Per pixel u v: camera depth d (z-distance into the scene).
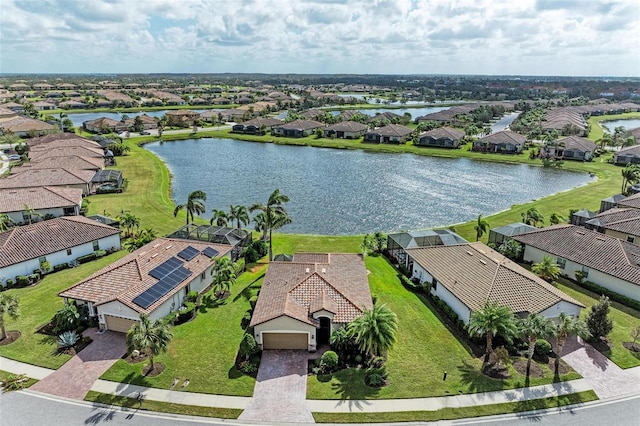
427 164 126.06
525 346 38.72
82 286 42.31
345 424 30.03
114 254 59.50
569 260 52.38
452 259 49.97
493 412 31.16
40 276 52.09
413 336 40.69
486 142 142.38
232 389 33.41
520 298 40.97
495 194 95.06
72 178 87.19
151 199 85.81
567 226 57.31
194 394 32.84
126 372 35.16
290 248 63.34
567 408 31.58
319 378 34.81
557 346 36.03
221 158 132.00
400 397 32.62
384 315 35.59
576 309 40.72
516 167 122.94
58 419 30.30
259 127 176.25
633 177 89.12
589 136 168.75
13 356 37.06
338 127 169.12
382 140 158.25
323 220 78.44
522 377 34.75
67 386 33.50
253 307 45.41
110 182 91.50
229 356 37.50
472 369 35.88
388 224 76.69
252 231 71.31
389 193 95.25
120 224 67.06
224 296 48.16
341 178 108.19
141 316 35.56
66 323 40.25
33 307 45.19
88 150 109.94
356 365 36.38
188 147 150.12
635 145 129.75
